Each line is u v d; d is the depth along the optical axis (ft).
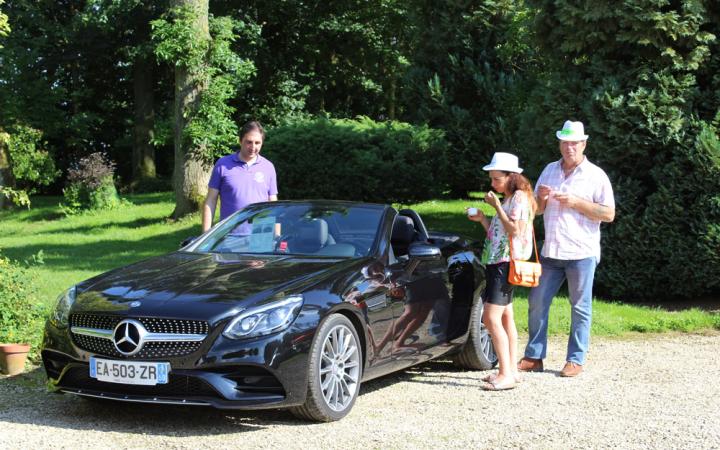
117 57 109.91
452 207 61.31
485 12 63.57
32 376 21.12
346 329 17.37
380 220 20.65
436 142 53.67
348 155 52.37
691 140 33.27
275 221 20.97
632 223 34.58
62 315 17.11
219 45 63.31
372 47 105.19
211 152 63.36
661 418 17.72
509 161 20.40
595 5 34.35
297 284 16.96
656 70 34.55
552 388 20.72
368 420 17.17
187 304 16.05
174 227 61.57
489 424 17.01
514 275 19.99
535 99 38.27
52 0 103.19
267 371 15.74
